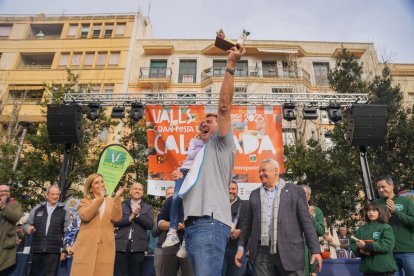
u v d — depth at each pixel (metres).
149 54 21.44
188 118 7.31
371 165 10.81
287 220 3.12
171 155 7.12
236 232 4.08
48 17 23.44
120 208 4.09
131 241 4.68
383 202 4.56
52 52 22.20
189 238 1.84
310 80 19.86
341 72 13.33
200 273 1.68
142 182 11.49
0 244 4.67
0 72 21.47
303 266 2.98
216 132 2.09
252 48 20.41
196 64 21.08
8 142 14.23
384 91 12.23
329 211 10.89
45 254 4.79
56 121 6.46
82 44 22.23
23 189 11.78
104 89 20.70
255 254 3.21
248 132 7.20
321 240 6.95
